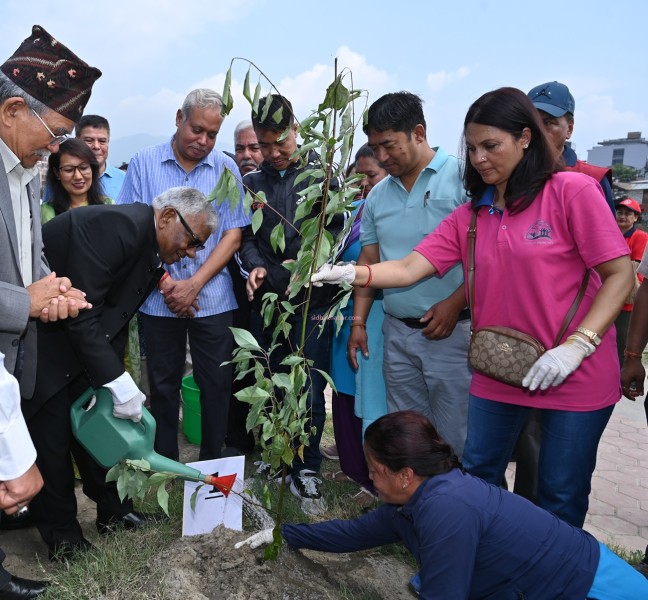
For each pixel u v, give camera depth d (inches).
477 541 71.4
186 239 96.6
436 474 74.4
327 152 71.5
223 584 89.9
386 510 83.5
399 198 114.1
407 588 98.3
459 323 110.9
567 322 84.1
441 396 114.0
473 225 93.4
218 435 132.2
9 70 75.3
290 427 82.0
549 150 83.1
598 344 79.4
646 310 110.5
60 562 100.7
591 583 73.4
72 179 138.9
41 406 93.8
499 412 93.7
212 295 127.0
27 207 85.5
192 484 99.9
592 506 137.3
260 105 114.8
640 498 142.7
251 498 115.9
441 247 99.1
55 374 94.0
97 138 184.1
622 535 124.1
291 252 124.5
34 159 81.3
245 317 143.9
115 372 88.7
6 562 104.0
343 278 92.9
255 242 131.0
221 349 129.1
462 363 112.2
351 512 124.3
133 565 97.2
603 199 81.0
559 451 86.6
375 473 76.2
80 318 88.4
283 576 91.5
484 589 76.0
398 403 122.7
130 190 131.1
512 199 85.2
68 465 100.7
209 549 96.0
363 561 104.3
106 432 89.5
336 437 136.3
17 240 81.0
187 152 123.7
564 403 84.8
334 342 132.3
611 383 85.5
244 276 130.9
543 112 110.3
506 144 82.0
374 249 123.3
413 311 112.4
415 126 105.7
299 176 73.3
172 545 101.0
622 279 79.4
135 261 95.3
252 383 146.0
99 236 90.4
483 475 97.9
